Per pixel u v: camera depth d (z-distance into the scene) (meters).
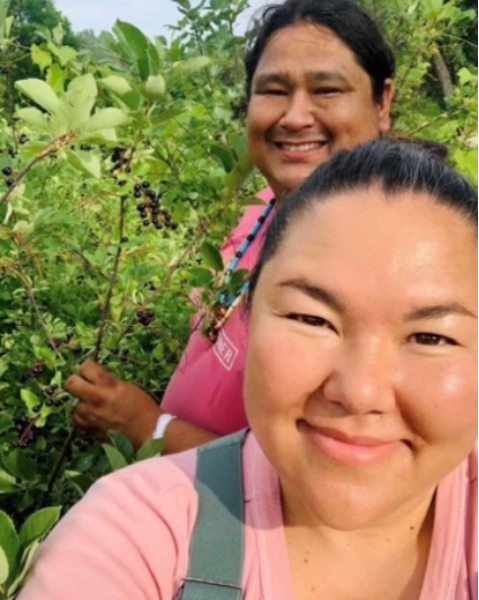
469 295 0.36
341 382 0.36
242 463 0.45
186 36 1.09
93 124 0.63
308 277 0.37
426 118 1.40
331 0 0.81
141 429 0.78
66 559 0.41
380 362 0.36
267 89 0.83
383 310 0.36
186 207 0.93
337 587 0.42
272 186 0.86
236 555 0.41
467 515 0.42
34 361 0.85
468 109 1.32
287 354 0.37
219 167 0.97
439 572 0.41
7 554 0.46
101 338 0.83
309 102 0.81
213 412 0.77
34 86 0.61
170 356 0.96
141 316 0.86
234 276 0.76
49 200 1.01
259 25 0.86
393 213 0.37
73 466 0.79
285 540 0.42
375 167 0.38
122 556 0.41
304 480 0.38
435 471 0.37
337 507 0.37
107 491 0.45
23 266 0.91
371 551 0.42
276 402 0.37
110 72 0.78
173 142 1.03
